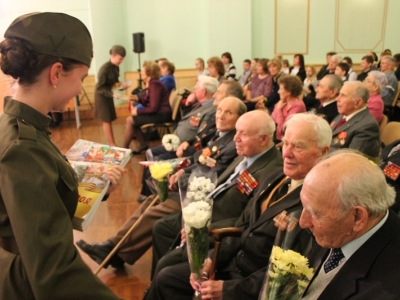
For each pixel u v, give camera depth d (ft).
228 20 28.17
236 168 7.25
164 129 19.77
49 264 2.61
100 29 25.71
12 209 2.63
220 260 5.88
